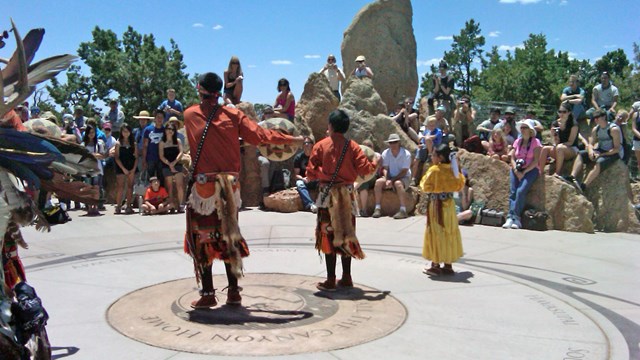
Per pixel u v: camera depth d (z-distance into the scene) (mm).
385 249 8688
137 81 49594
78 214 12148
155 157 12477
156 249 8578
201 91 5273
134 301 5785
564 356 4449
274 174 13188
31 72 3506
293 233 9953
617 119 11484
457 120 15570
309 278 6766
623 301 5977
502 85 57469
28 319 3203
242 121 5340
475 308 5656
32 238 9422
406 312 5484
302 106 15656
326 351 4492
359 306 5652
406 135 14547
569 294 6238
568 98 13781
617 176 10805
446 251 6883
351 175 6055
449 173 6887
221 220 5164
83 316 5320
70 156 3621
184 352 4457
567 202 10555
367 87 15250
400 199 11766
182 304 5652
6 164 3270
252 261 7727
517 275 7082
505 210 11164
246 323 5098
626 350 4582
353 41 19188
